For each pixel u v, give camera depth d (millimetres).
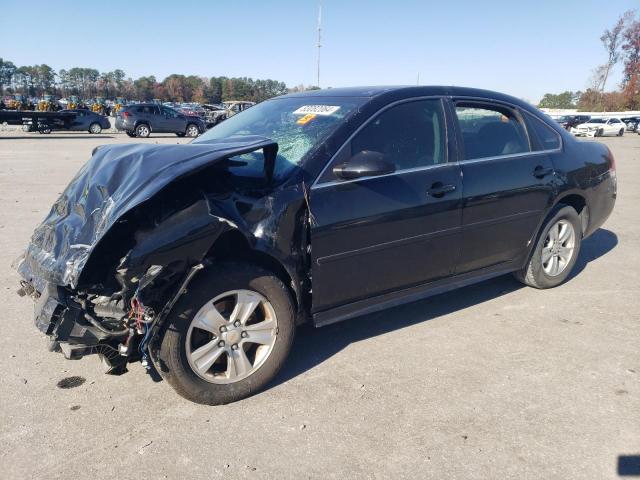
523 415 2842
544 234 4438
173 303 2660
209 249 2918
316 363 3408
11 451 2559
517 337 3771
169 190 2760
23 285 3076
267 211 2885
